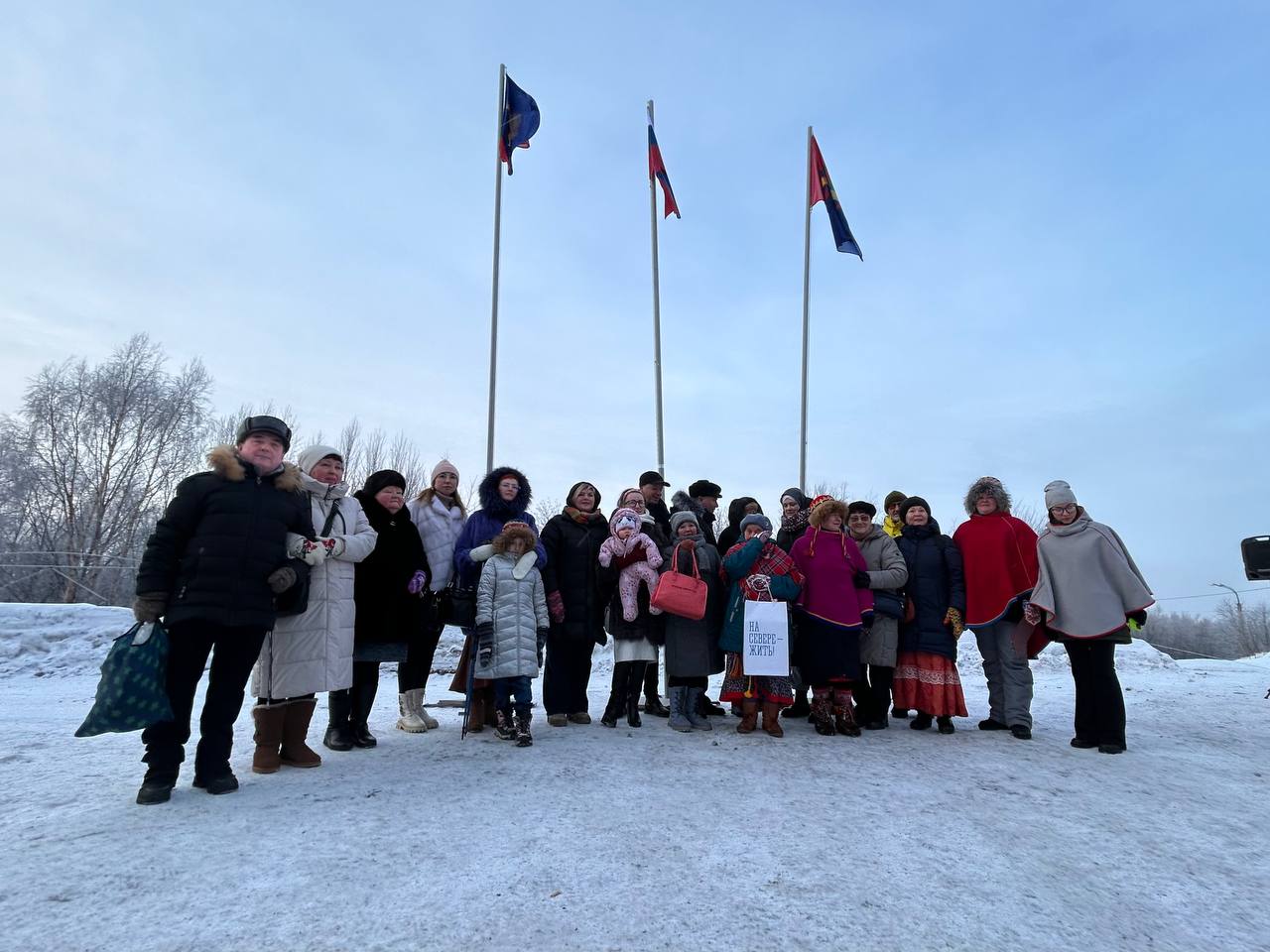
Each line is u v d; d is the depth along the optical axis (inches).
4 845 121.8
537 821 135.8
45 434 1115.3
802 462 420.2
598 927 97.0
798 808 147.3
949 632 236.5
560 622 228.8
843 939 96.0
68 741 212.2
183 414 1184.2
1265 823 148.2
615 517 234.8
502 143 464.1
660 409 383.9
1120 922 104.0
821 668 221.5
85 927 94.3
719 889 109.6
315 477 187.9
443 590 222.7
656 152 432.1
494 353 430.6
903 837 133.3
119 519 1115.9
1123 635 211.0
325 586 180.2
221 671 154.6
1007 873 119.2
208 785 151.6
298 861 115.9
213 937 92.2
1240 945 98.7
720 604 239.9
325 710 266.4
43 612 499.2
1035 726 249.1
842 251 471.5
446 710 272.1
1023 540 229.0
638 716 231.1
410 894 105.0
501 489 229.1
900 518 277.1
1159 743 223.6
